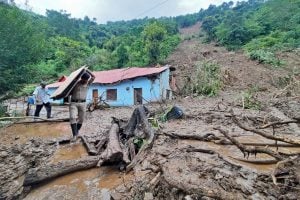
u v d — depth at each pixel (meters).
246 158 7.13
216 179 5.64
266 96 22.12
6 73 18.17
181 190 5.34
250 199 5.00
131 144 8.09
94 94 25.73
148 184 5.88
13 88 19.08
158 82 23.45
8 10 21.12
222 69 30.56
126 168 6.98
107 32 91.81
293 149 8.29
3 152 9.70
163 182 5.75
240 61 40.25
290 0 64.12
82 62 49.06
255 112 15.14
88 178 6.93
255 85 27.89
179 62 42.72
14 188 7.45
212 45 59.41
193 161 6.68
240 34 56.69
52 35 66.94
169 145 8.34
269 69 35.44
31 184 6.93
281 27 56.25
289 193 5.24
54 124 13.48
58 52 52.78
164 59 46.06
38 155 8.74
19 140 11.02
